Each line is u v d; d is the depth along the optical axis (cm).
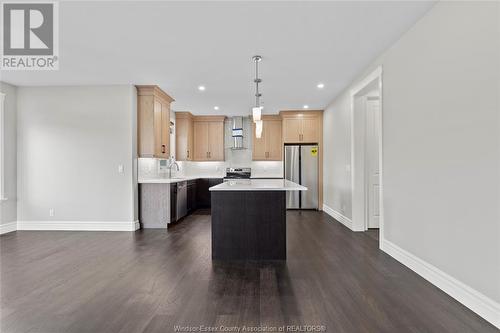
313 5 261
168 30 307
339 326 202
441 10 256
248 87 518
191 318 212
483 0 210
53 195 511
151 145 521
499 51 197
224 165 820
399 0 256
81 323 206
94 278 289
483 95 211
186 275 298
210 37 323
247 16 279
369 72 414
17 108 512
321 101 630
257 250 353
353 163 501
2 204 487
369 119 518
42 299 243
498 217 199
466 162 228
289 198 729
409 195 313
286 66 414
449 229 249
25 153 513
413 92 303
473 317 213
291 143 729
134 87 509
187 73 443
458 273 239
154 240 440
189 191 686
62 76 458
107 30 306
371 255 364
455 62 239
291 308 228
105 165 507
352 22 293
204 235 473
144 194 533
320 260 346
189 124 759
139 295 250
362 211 502
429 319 211
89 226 509
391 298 245
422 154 288
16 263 334
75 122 509
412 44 304
